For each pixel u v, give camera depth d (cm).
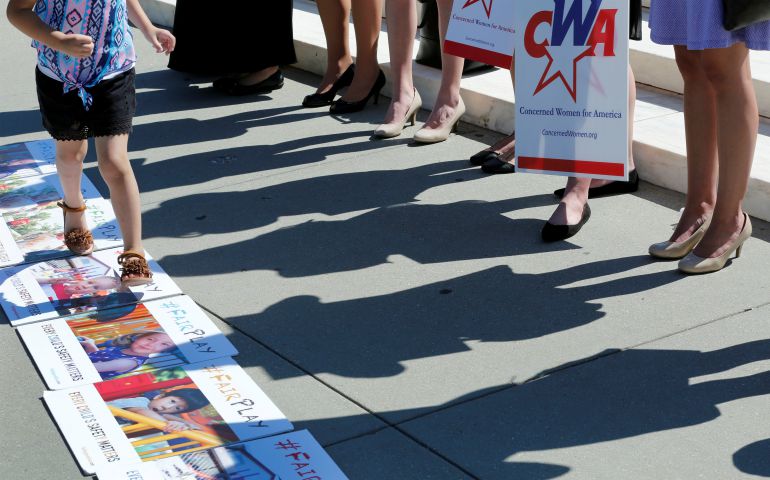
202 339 354
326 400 316
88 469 282
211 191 490
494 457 285
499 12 437
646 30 604
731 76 362
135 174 516
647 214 444
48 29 350
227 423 303
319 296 383
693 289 375
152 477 278
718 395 309
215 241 435
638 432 293
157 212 468
